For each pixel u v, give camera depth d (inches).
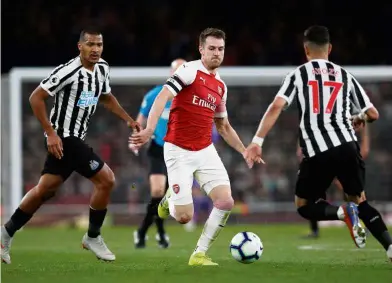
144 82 2222.0
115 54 2898.6
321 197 1128.8
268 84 2257.6
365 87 2294.5
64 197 2255.2
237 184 2292.1
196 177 1044.5
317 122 1059.3
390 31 3009.4
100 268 995.3
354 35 2982.3
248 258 1032.2
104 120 2272.4
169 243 1595.7
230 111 2276.1
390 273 904.9
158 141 1456.7
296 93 1068.5
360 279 852.0
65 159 1065.5
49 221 2246.6
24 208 1083.9
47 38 2901.1
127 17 2972.4
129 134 2274.9
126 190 2265.0
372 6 3024.1
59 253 1374.3
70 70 1051.9
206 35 1021.8
